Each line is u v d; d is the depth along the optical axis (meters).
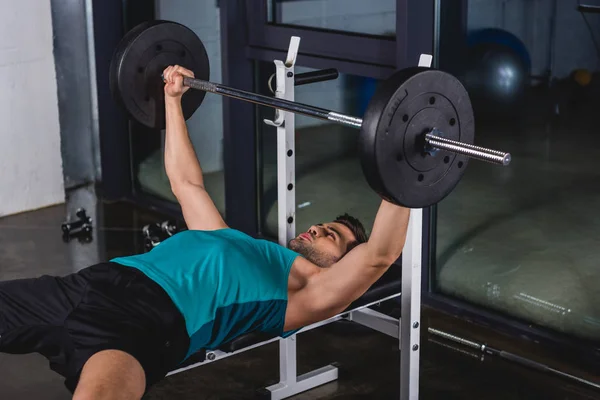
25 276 3.37
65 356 1.97
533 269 2.98
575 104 2.81
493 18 2.90
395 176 1.76
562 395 2.53
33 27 3.89
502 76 2.94
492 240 3.05
